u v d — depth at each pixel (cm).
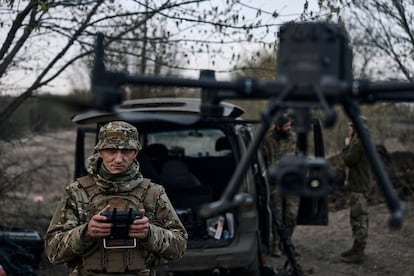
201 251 578
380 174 140
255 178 607
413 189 1079
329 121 135
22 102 696
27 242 680
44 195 1042
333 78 145
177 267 575
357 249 764
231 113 451
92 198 325
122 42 686
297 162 139
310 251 842
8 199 825
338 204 1108
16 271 617
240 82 150
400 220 129
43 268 720
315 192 137
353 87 145
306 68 144
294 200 754
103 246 317
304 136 146
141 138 640
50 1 636
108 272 318
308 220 584
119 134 322
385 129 1156
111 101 151
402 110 754
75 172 732
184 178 637
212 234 595
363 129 147
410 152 1139
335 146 1286
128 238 312
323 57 145
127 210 315
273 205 742
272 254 794
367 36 991
